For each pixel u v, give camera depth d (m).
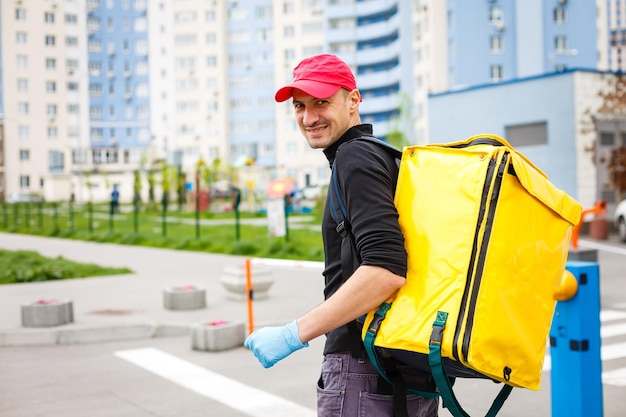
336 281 2.17
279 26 90.56
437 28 56.53
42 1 90.56
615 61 137.88
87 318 8.88
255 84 92.62
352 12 85.12
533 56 56.81
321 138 2.28
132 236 24.12
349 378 2.15
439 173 2.00
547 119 23.97
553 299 2.09
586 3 58.59
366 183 2.02
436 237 1.94
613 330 8.11
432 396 2.14
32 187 90.19
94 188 83.00
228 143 93.62
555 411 4.10
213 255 18.89
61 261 16.94
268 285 10.51
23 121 89.62
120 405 5.46
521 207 1.94
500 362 1.88
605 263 15.02
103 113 98.00
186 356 7.18
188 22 93.56
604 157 23.50
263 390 5.80
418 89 60.22
